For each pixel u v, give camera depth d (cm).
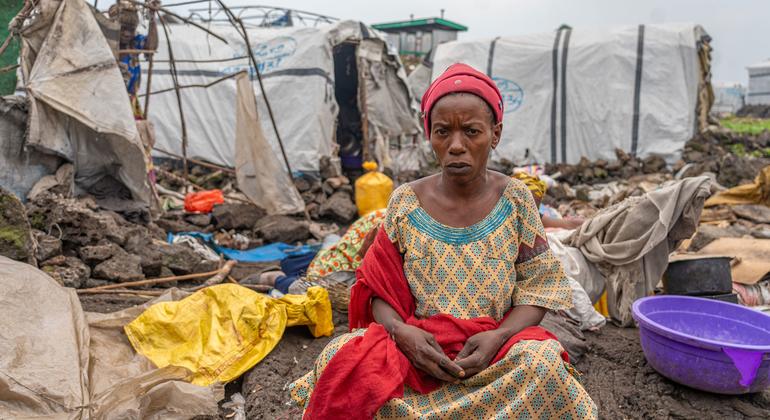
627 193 631
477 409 173
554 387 171
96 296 413
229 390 303
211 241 649
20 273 286
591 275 395
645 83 1128
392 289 198
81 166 602
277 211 830
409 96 1163
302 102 1023
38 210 474
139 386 252
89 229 471
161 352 307
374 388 172
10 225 376
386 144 1143
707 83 1172
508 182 204
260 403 279
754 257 447
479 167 193
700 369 275
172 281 486
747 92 3516
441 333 186
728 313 323
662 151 1118
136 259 468
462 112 186
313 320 348
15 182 559
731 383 271
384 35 1162
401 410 174
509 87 1239
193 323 320
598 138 1166
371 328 189
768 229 633
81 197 608
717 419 267
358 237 404
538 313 195
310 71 1020
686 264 386
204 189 1034
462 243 196
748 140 1366
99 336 304
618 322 387
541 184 417
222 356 306
